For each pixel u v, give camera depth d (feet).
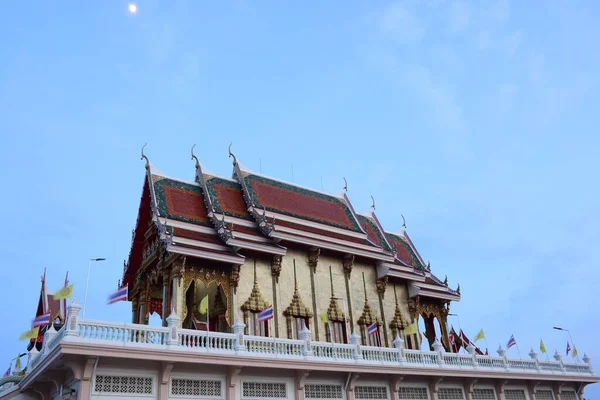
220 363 84.17
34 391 95.25
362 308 131.03
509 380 133.39
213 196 121.80
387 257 137.90
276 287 115.85
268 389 91.91
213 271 108.47
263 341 92.63
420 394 113.91
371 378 105.91
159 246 112.88
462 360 123.95
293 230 121.60
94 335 75.92
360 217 154.92
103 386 76.23
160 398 79.41
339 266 131.34
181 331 83.92
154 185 116.57
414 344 138.62
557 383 149.69
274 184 137.28
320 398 97.76
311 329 118.42
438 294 150.00
